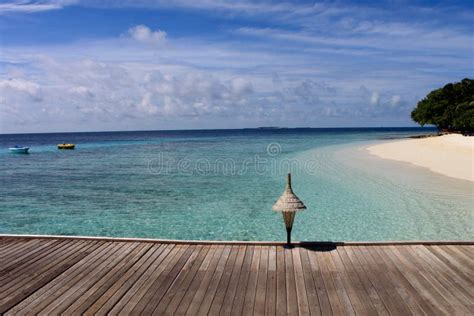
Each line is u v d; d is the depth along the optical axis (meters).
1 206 13.21
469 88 60.47
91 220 11.28
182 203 13.36
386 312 4.25
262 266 5.63
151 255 6.15
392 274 5.28
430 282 5.01
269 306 4.43
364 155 29.08
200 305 4.48
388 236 9.25
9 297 4.74
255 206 12.77
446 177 17.25
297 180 17.62
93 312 4.34
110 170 23.23
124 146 52.81
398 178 17.25
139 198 14.34
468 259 5.79
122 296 4.73
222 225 10.53
